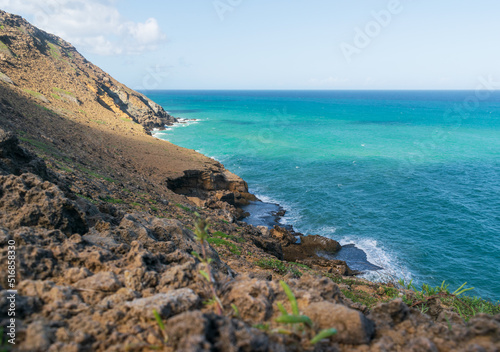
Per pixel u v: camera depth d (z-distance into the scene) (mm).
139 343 2908
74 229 6012
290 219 34531
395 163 56438
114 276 4074
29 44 72500
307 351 2994
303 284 4352
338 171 51750
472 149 67688
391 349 3238
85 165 24391
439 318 4711
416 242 29125
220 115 135875
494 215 34625
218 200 34719
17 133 23266
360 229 31797
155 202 21531
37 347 2754
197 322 2715
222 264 7930
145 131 68000
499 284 23375
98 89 76938
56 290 3596
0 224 5078
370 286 14680
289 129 97062
